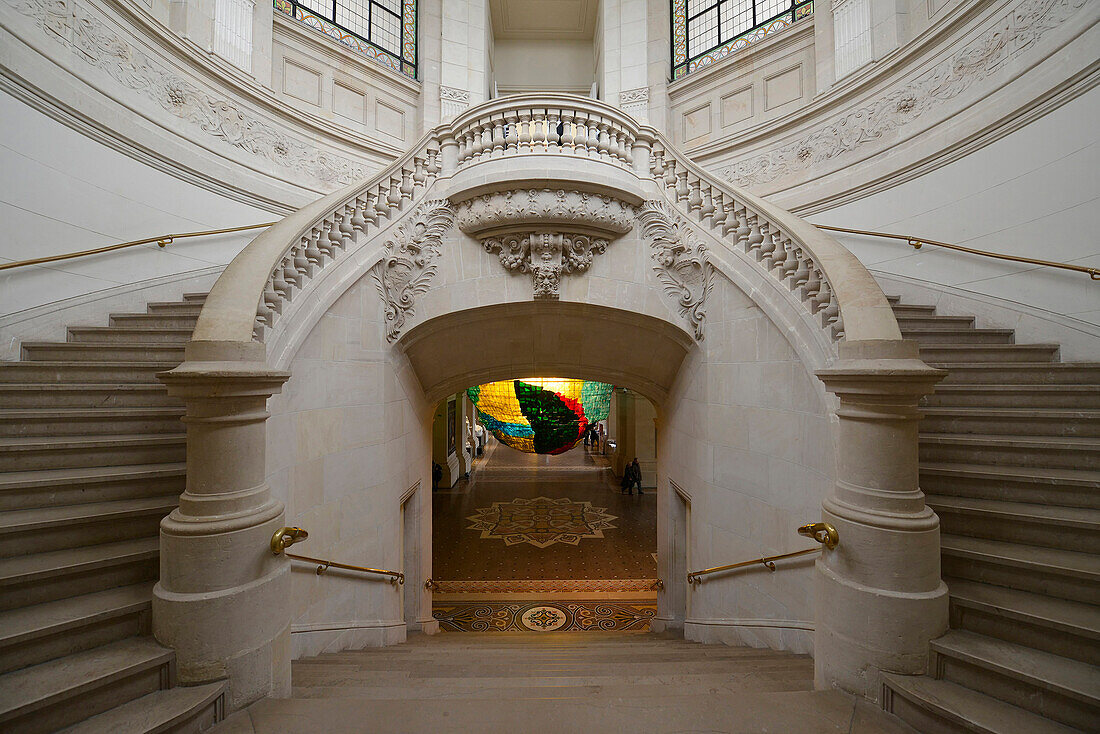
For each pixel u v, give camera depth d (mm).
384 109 8242
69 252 4312
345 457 3928
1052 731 1560
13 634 1650
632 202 4469
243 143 6211
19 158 3949
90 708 1632
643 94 8641
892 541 1940
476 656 3404
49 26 4195
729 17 8156
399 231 4418
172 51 5395
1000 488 2434
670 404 5453
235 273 2639
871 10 6125
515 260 4445
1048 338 4129
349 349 3994
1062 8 4105
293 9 7223
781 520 3475
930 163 5266
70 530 2156
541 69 10984
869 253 5949
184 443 2795
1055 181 4117
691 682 2404
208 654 1826
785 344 3465
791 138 7051
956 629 1987
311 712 1834
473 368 5535
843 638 2018
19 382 3111
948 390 3199
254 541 1974
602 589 6828
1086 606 1874
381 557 4418
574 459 18125
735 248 3992
